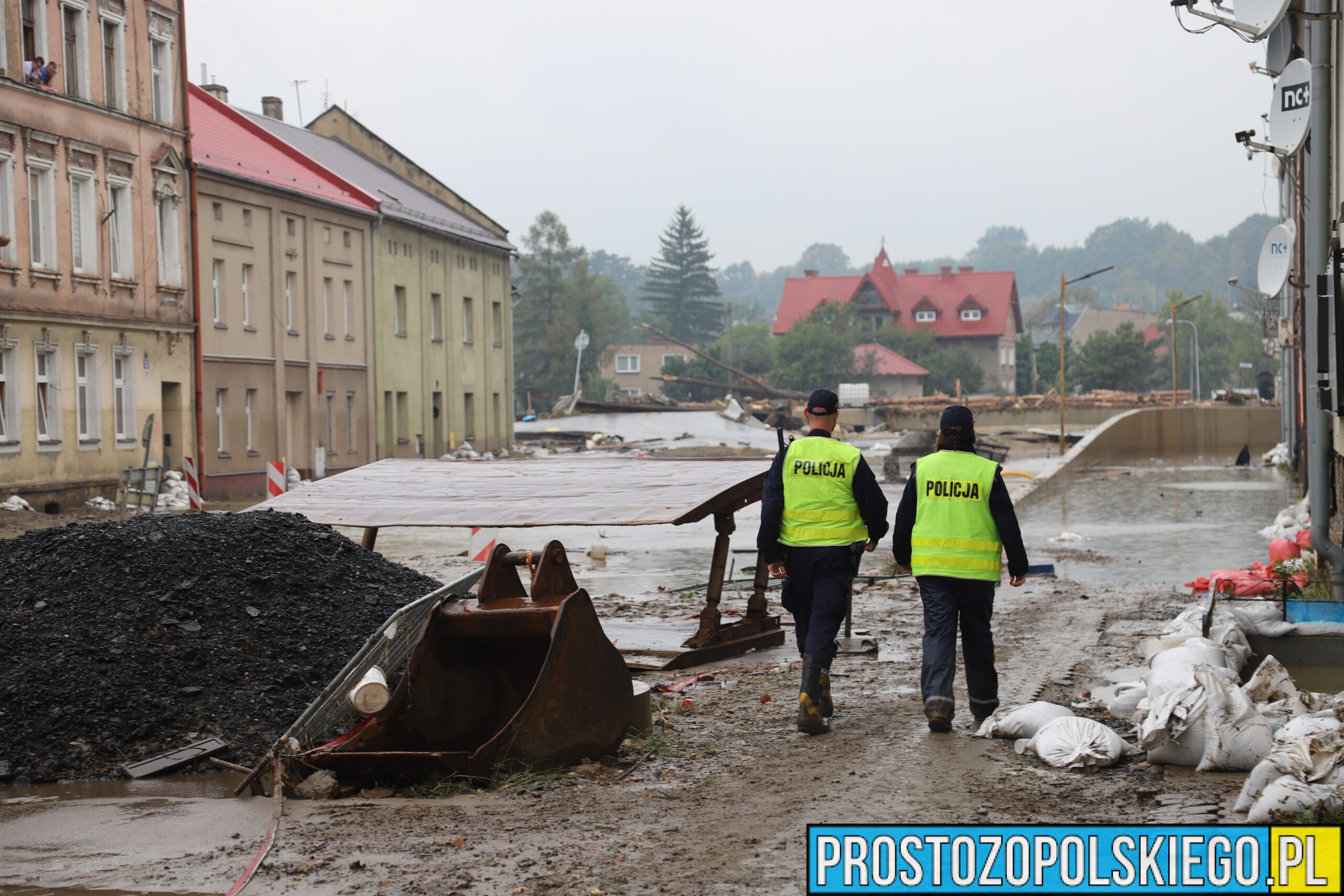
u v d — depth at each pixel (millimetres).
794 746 7367
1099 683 9188
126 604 8391
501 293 59969
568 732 6809
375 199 45844
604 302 149250
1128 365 124062
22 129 28234
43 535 9141
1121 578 16359
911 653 10969
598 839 5578
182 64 34750
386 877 5141
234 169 37312
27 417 28359
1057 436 67062
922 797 6086
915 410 86062
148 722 7492
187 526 9391
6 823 6105
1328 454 12805
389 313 47844
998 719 7465
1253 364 148500
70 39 30438
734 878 5043
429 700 6965
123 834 5855
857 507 7941
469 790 6496
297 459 41375
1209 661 8188
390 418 48156
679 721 8203
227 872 5262
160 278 33688
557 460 13172
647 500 10500
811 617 7891
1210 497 30516
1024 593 14859
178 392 34562
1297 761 5574
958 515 7711
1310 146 13594
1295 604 9562
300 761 6641
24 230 28375
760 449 58062
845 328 130375
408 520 10570
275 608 8773
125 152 31938
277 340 39531
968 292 142375
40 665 7773
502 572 7441
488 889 4977
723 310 169125
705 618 11055
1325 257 12773
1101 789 6133
